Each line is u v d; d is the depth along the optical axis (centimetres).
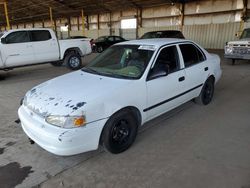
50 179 250
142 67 327
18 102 531
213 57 492
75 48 991
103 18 2691
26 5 2744
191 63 410
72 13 2888
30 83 731
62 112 247
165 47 358
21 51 820
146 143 324
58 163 280
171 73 358
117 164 276
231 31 1627
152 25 2188
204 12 1766
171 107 377
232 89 610
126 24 2430
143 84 311
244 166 265
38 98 283
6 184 243
